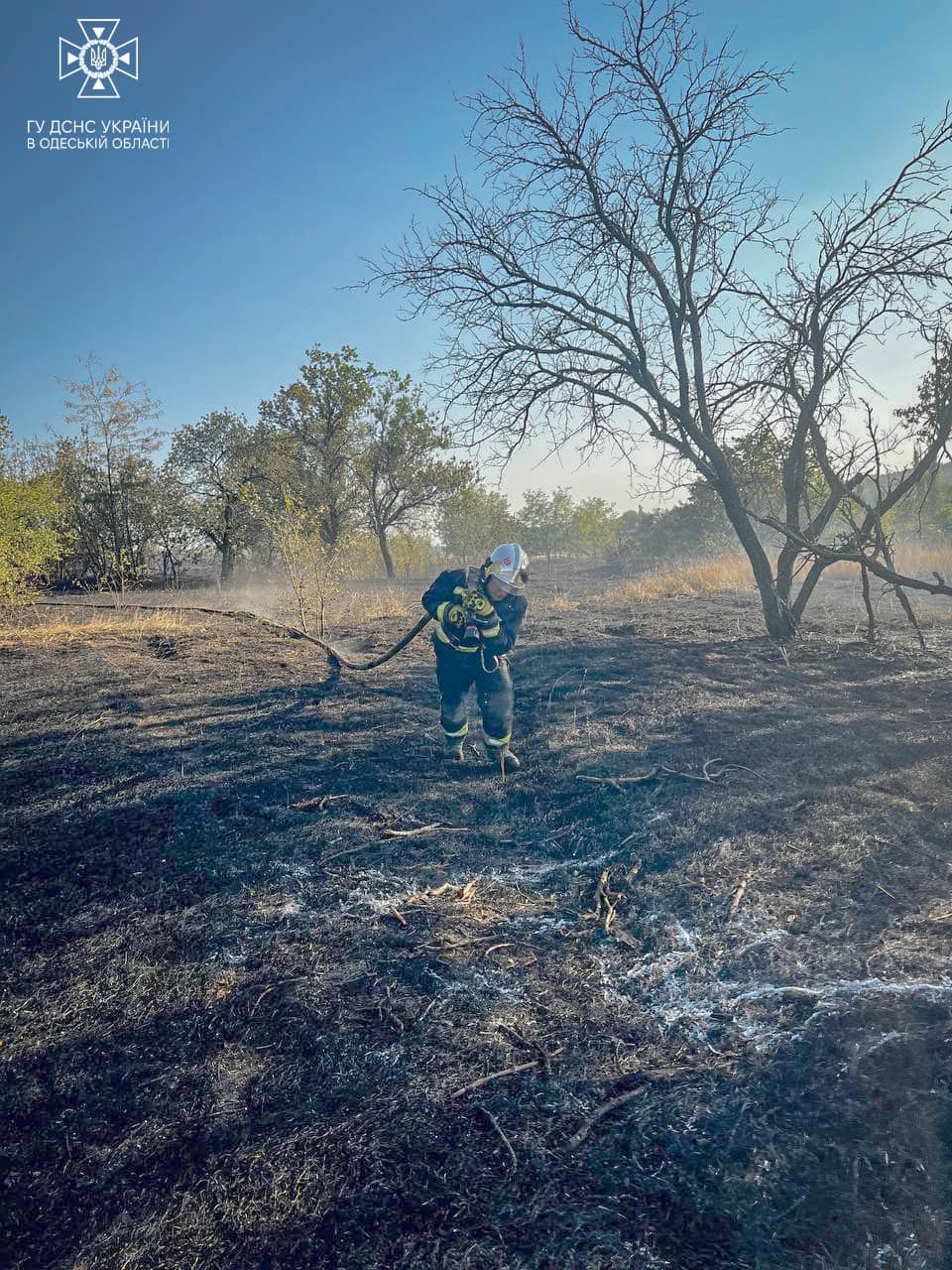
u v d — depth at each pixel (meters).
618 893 3.66
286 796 4.88
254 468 28.11
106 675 8.39
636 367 10.06
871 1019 2.61
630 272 10.12
